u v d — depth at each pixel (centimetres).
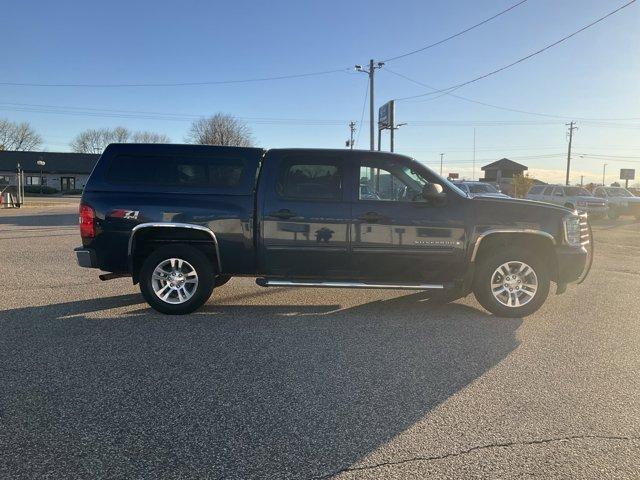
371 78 3344
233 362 462
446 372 442
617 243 1516
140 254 642
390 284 607
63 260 1035
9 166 7181
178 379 422
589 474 290
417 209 602
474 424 348
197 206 603
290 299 714
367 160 611
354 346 510
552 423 350
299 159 609
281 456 307
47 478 283
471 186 2223
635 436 334
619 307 679
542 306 682
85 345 505
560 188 2708
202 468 294
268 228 602
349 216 599
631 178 5559
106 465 296
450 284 612
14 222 2095
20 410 364
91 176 616
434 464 299
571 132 6688
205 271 618
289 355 482
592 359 477
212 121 6266
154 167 616
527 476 288
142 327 569
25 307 654
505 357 481
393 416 359
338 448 317
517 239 625
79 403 376
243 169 611
